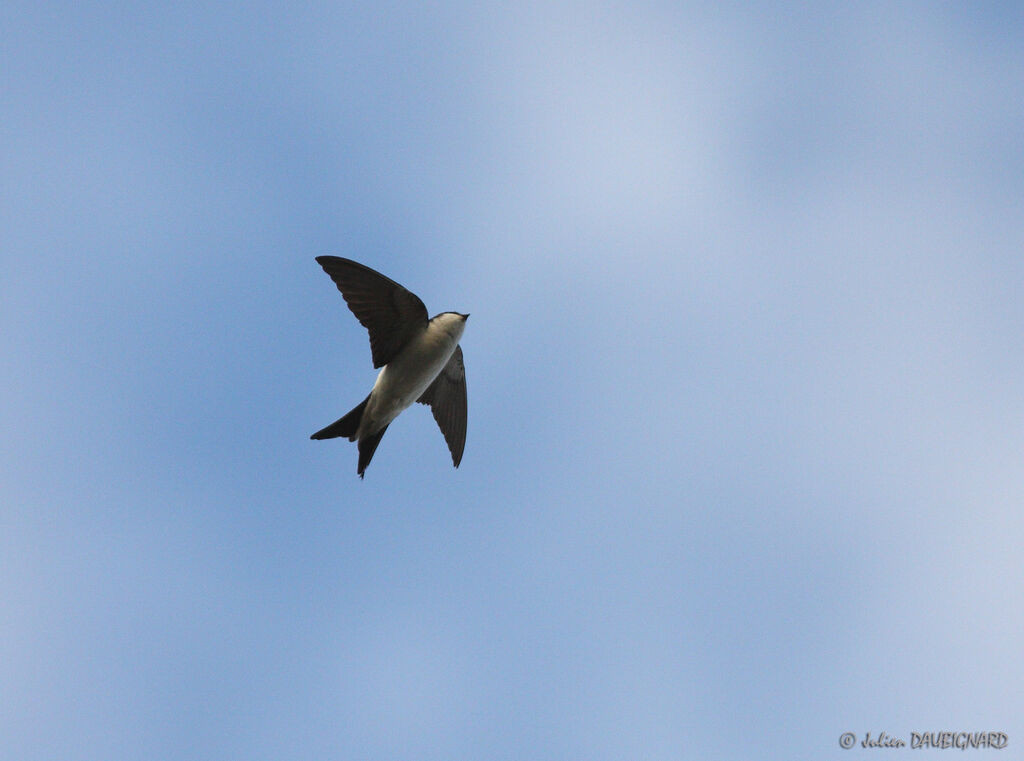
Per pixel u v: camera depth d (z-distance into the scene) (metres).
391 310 14.66
